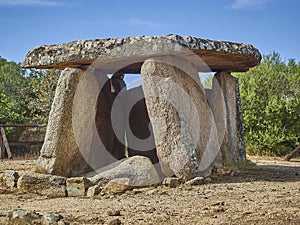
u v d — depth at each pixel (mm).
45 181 7527
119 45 8234
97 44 8359
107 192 7359
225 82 10023
